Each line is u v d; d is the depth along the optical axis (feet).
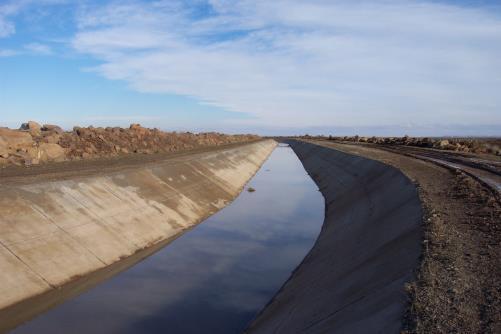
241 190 150.20
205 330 46.24
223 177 154.20
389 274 37.60
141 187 96.68
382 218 64.75
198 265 67.00
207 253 73.36
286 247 77.30
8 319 45.98
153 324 47.39
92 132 185.88
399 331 25.73
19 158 114.62
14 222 58.70
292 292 52.60
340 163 165.27
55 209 67.26
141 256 71.05
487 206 55.01
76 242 64.08
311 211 110.32
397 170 92.53
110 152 167.73
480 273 33.06
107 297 54.03
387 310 29.78
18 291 50.19
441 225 46.85
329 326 33.99
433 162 114.42
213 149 243.81
